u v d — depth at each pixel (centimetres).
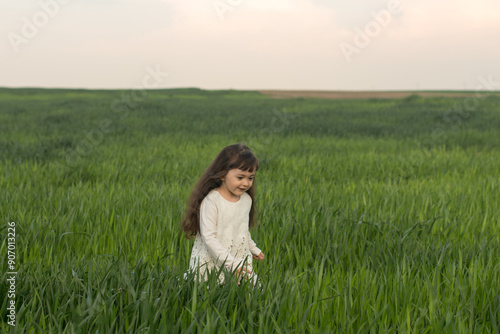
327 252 393
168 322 240
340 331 253
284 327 238
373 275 336
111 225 471
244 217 306
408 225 470
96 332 227
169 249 409
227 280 279
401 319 269
